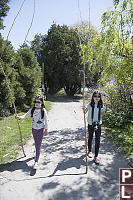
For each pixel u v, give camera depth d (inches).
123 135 234.1
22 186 123.7
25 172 143.5
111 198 110.5
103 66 232.4
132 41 202.7
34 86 559.5
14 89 457.1
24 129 285.4
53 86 1101.1
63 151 190.5
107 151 186.1
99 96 162.7
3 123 334.6
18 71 520.7
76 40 952.3
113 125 285.7
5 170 145.9
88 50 228.2
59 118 395.9
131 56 205.0
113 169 146.8
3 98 401.1
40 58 1137.4
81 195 113.8
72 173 141.8
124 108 298.2
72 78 960.9
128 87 278.4
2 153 179.2
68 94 1141.7
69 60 954.7
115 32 206.2
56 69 978.7
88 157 172.2
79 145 209.9
